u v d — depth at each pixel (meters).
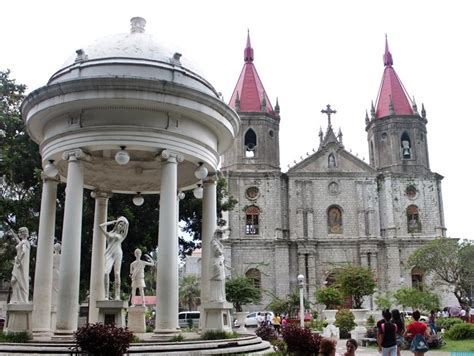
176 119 15.99
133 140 15.29
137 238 32.00
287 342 15.41
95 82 14.93
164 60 16.66
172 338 14.44
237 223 59.62
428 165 63.16
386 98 65.19
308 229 60.09
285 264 58.44
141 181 20.77
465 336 29.64
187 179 20.47
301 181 61.62
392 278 58.66
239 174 60.72
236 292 49.09
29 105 16.27
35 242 32.66
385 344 14.62
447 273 53.94
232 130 17.97
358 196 61.28
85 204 30.09
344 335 33.94
